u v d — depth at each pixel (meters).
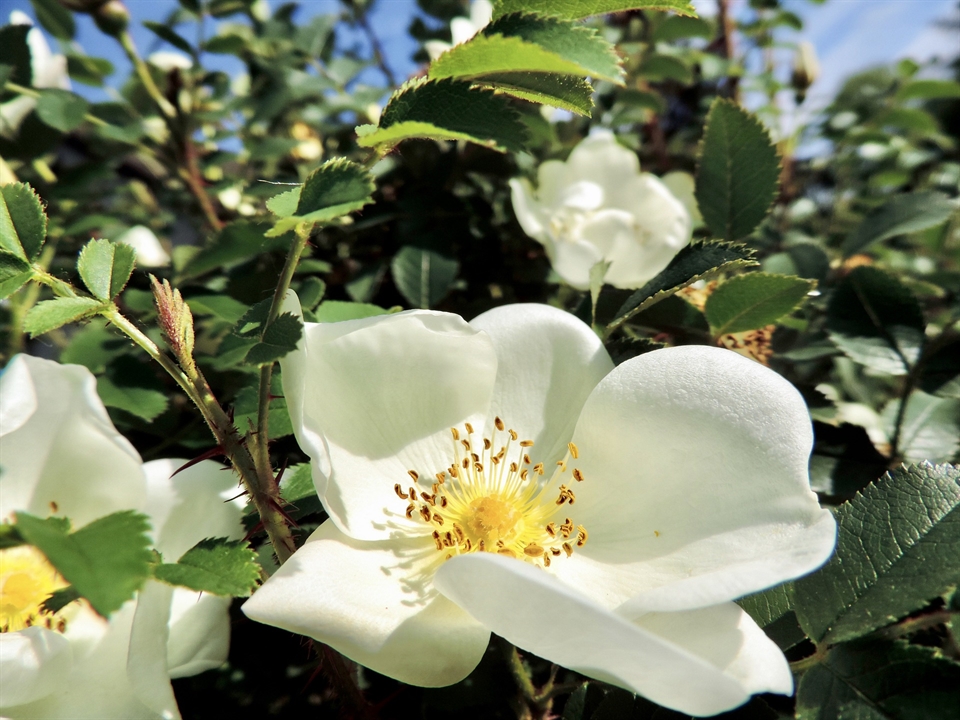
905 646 0.08
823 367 0.20
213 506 0.11
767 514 0.08
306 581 0.08
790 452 0.08
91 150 0.24
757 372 0.09
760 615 0.09
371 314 0.13
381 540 0.10
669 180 0.22
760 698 0.09
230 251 0.14
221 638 0.10
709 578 0.08
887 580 0.09
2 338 0.17
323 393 0.10
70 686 0.10
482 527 0.10
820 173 0.30
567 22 0.07
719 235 0.15
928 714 0.07
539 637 0.07
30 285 0.17
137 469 0.10
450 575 0.08
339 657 0.09
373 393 0.10
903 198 0.18
